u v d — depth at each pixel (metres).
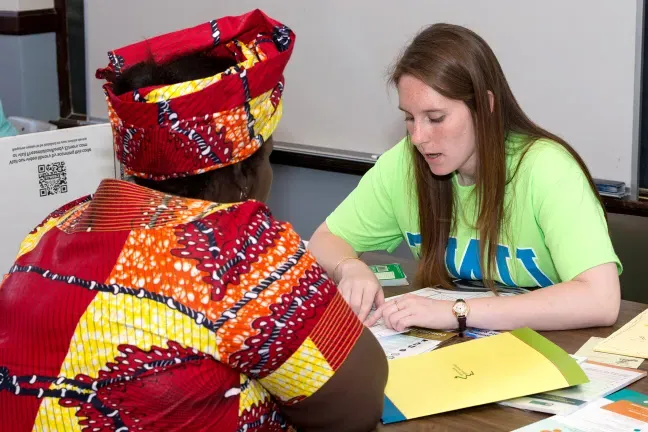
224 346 0.87
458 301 1.46
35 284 0.93
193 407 0.89
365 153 3.23
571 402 1.16
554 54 2.67
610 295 1.49
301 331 0.90
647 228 2.41
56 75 4.18
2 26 4.08
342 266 1.73
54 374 0.89
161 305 0.87
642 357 1.32
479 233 1.68
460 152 1.59
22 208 1.70
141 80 0.96
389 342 1.40
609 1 2.52
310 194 3.44
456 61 1.53
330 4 3.19
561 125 2.71
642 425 1.08
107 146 1.81
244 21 1.02
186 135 0.91
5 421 0.91
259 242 0.91
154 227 0.90
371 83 3.14
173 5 3.72
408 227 1.87
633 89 2.53
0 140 1.63
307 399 0.94
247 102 0.93
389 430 1.11
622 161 2.60
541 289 1.51
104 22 3.99
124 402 0.88
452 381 1.22
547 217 1.60
